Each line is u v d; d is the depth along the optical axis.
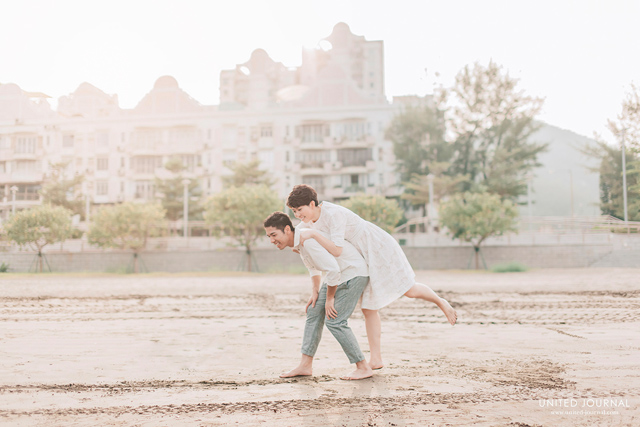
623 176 36.66
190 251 27.45
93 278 20.61
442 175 41.81
